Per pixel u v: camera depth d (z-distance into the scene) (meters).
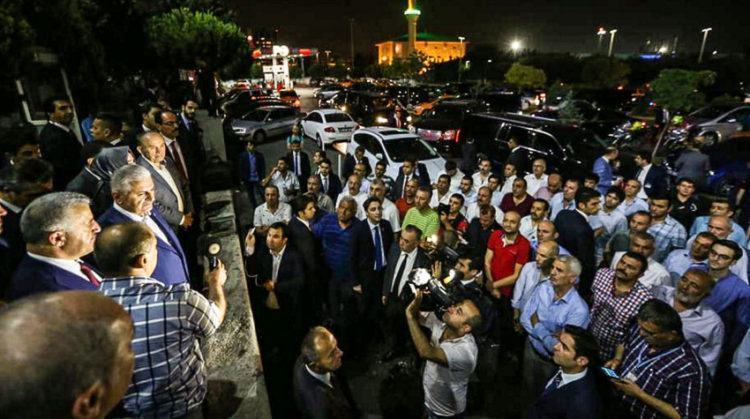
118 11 11.25
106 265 1.72
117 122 3.90
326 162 7.17
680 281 3.13
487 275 4.76
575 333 2.43
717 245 3.37
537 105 20.77
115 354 0.94
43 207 1.88
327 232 4.62
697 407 2.46
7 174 2.60
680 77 11.66
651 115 17.94
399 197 7.02
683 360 2.50
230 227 4.94
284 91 27.61
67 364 0.83
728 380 3.46
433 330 3.41
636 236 3.89
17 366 0.78
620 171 10.30
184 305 1.75
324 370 2.62
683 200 5.50
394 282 4.29
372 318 4.64
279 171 7.30
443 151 13.58
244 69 19.53
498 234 4.64
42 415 0.81
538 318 3.49
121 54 11.88
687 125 13.77
